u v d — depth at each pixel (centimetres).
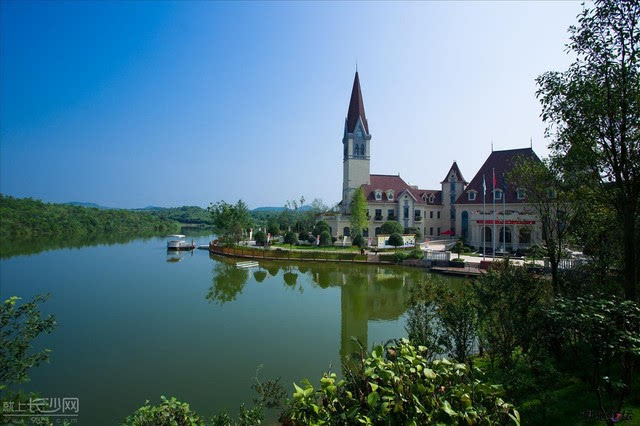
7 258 5694
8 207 11025
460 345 1108
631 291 977
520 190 1689
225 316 2503
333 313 2567
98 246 8138
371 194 7794
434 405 500
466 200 6431
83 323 2350
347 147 8138
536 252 1616
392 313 2564
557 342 1082
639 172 962
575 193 1323
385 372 509
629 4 898
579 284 1288
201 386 1477
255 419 1022
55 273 4362
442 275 4050
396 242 5900
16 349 638
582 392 1007
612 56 955
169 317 2478
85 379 1548
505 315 1069
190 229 19150
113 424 1208
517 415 518
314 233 7081
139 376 1569
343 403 538
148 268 4853
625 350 721
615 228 1285
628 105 952
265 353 1823
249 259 5791
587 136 1030
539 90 1119
